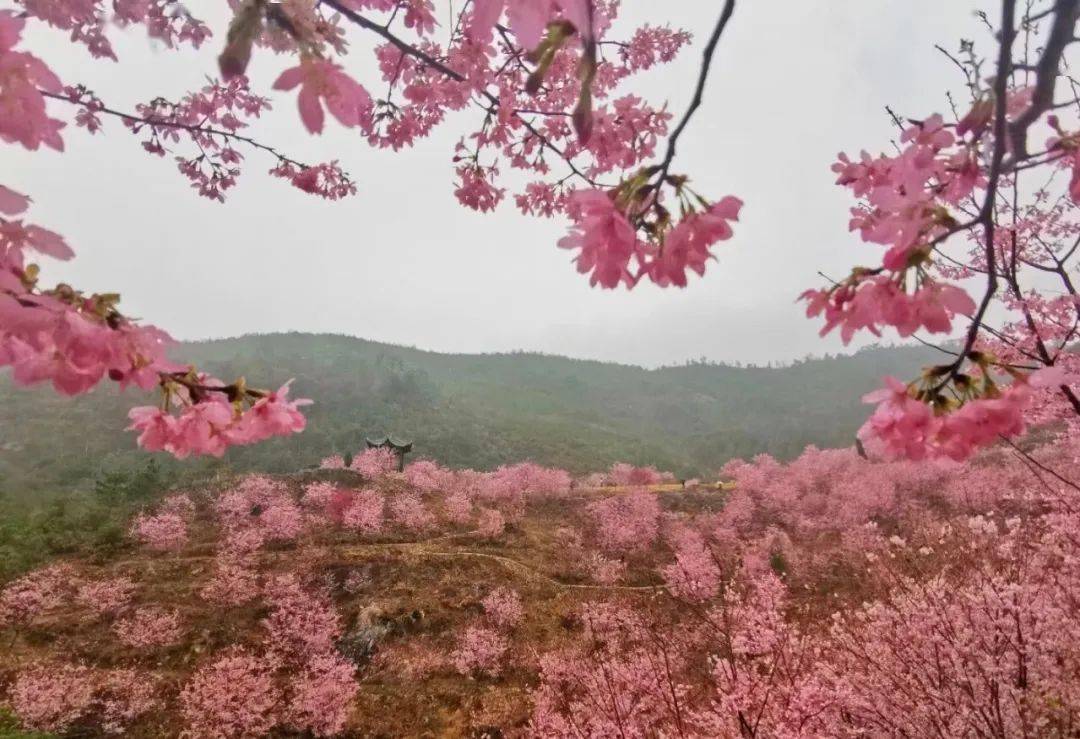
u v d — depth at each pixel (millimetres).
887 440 1216
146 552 19094
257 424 1486
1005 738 3725
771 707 5355
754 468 32312
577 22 717
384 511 23516
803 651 5812
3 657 13234
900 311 1146
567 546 21594
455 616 16078
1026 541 4949
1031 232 3650
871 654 4824
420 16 2619
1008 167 1021
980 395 1146
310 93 874
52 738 10656
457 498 24750
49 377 1124
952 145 1142
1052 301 3701
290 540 20594
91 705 11977
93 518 20281
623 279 1037
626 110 2996
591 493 29031
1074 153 1055
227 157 3967
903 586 5512
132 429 1407
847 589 11531
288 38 843
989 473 17625
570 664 10617
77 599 15617
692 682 7109
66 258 1102
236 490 23406
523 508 25578
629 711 6695
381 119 3365
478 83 2662
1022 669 4023
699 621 7996
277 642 14672
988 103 1040
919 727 4180
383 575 17781
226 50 831
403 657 14289
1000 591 4301
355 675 13812
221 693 12109
